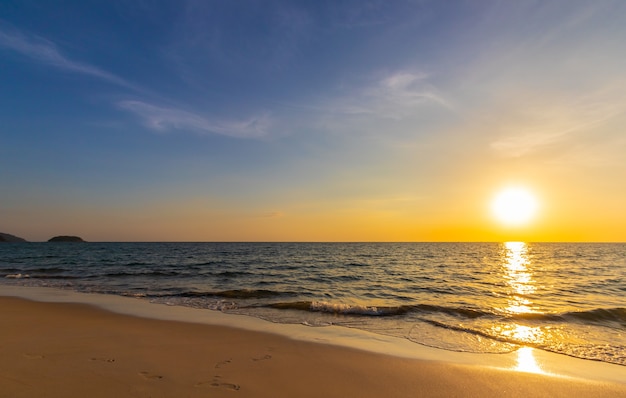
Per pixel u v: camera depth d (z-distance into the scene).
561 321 10.93
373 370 6.23
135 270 29.25
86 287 18.14
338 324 10.13
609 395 5.43
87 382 5.16
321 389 5.31
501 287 20.41
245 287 19.08
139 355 6.59
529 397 5.29
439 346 8.05
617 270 33.59
